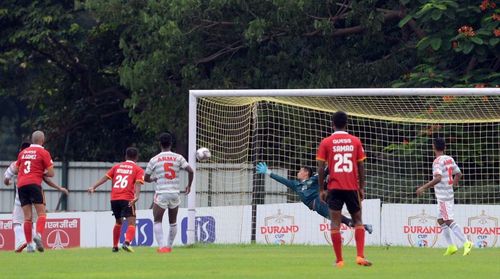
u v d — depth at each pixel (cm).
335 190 3569
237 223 6341
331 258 4228
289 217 6334
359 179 3619
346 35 8269
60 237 6806
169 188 4722
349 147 3556
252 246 5488
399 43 8388
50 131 10231
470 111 6297
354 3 7844
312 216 6288
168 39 7875
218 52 8419
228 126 6259
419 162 6756
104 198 8762
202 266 3747
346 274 3325
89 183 8775
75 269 3622
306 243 6228
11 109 15062
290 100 6219
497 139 6544
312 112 6788
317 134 6794
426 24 7469
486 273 3400
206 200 6341
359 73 8025
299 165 6856
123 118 10331
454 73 7406
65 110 10231
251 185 6569
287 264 3831
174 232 4822
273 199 6800
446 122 6316
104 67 9906
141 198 8731
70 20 9319
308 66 8144
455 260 4112
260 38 7756
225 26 8356
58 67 10056
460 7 7238
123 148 10462
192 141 5469
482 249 5275
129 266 3756
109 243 6912
